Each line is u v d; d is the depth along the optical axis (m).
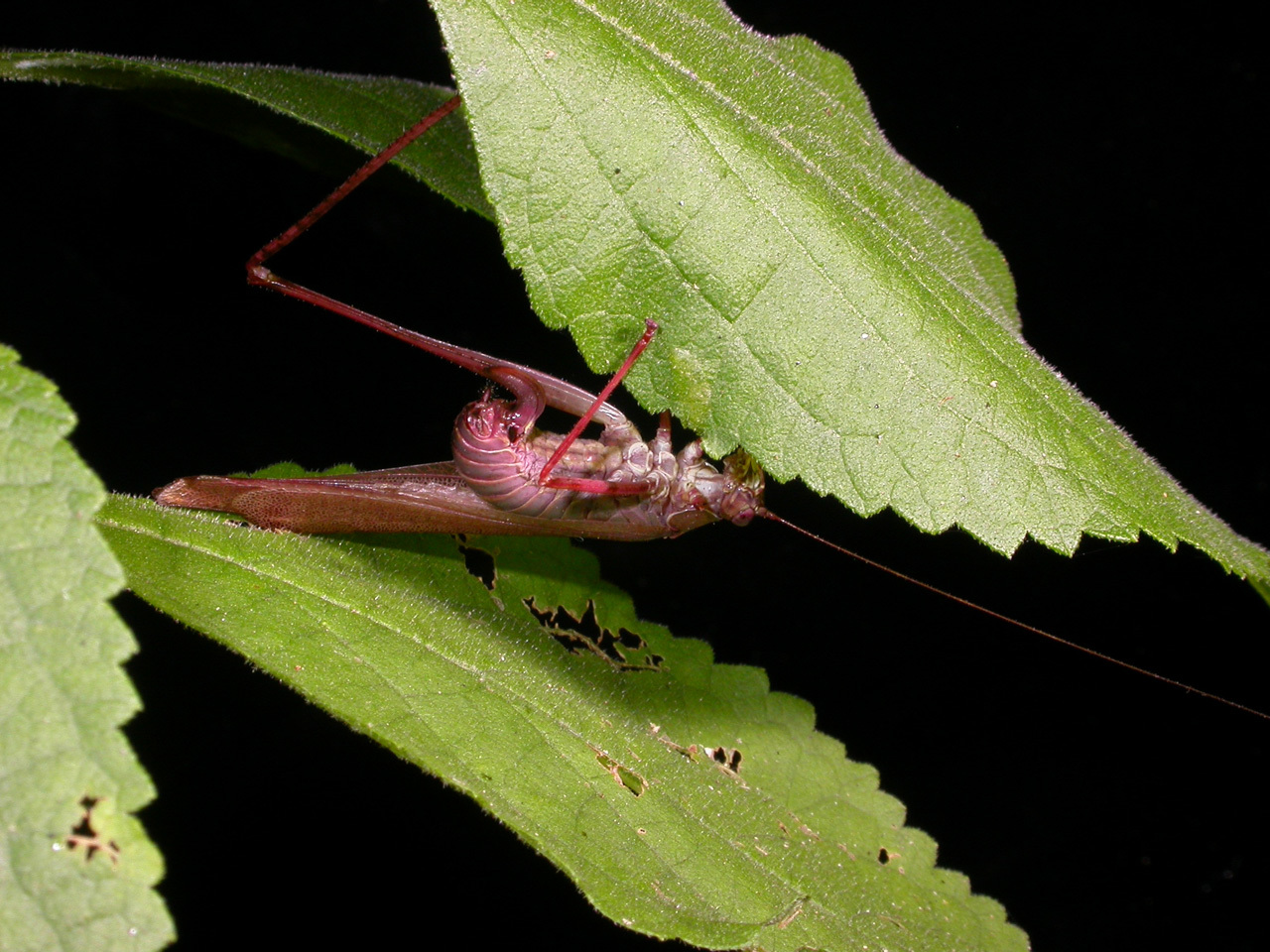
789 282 0.25
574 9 0.25
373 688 0.26
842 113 0.27
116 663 0.23
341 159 0.29
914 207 0.27
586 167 0.25
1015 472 0.26
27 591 0.23
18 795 0.22
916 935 0.28
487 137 0.25
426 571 0.28
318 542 0.27
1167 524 0.26
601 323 0.25
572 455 0.28
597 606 0.29
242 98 0.28
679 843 0.27
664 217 0.25
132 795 0.22
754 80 0.26
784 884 0.27
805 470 0.25
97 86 0.28
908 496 0.25
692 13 0.26
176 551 0.26
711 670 0.29
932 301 0.26
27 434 0.24
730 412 0.25
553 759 0.26
